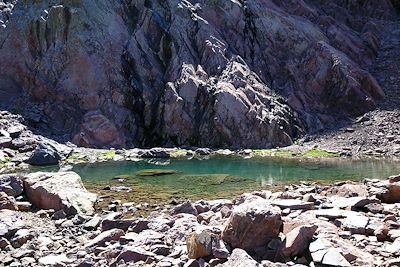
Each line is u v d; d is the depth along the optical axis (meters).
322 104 40.56
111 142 36.22
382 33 50.91
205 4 43.50
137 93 38.62
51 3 41.97
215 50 40.19
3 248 10.89
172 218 12.65
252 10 44.28
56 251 10.70
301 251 8.98
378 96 40.34
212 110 36.41
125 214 14.77
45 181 16.67
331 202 13.09
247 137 35.75
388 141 34.06
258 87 39.12
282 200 13.08
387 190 14.30
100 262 9.53
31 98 39.25
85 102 38.34
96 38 40.22
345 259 8.36
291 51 43.50
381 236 9.82
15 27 41.16
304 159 29.89
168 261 9.13
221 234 9.82
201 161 28.89
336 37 46.19
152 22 41.12
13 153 29.73
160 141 37.06
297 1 49.41
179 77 38.34
